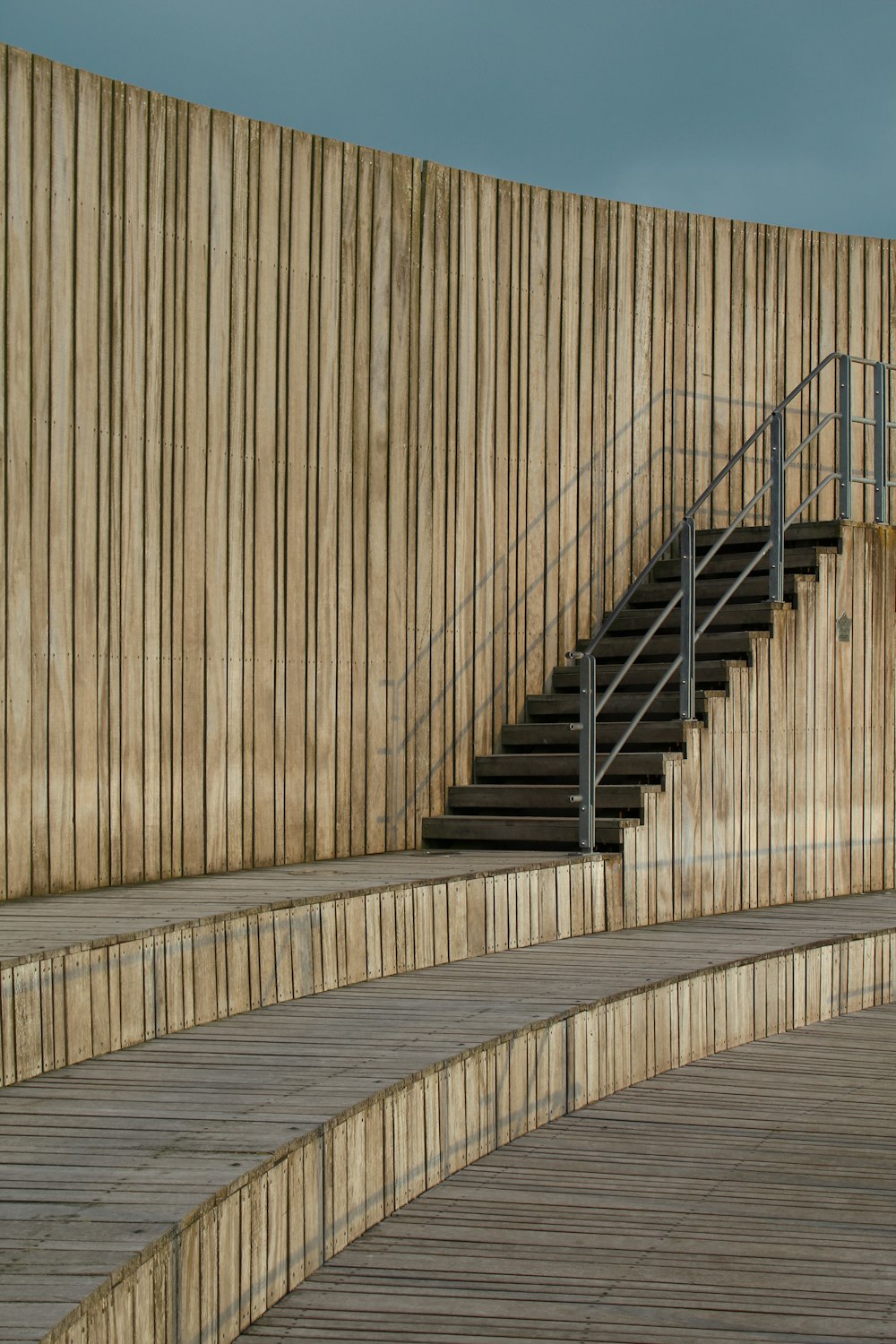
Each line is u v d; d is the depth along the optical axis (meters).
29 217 6.84
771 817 8.59
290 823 7.97
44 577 6.89
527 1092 5.31
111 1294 2.93
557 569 9.29
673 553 9.86
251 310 7.82
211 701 7.62
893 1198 4.50
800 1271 3.90
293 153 8.02
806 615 8.75
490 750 8.95
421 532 8.62
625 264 9.60
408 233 8.56
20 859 6.74
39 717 6.86
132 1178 3.60
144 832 7.30
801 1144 5.06
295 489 8.02
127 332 7.27
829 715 8.92
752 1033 6.75
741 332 10.10
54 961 4.87
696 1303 3.69
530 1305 3.68
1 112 6.72
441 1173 4.75
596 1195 4.54
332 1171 4.11
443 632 8.72
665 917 7.98
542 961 6.74
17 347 6.79
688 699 8.18
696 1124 5.34
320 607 8.13
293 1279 3.85
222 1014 5.67
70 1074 4.75
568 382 9.34
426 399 8.65
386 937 6.53
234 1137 3.96
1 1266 3.00
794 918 8.05
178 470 7.49
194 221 7.57
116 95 7.22
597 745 8.66
